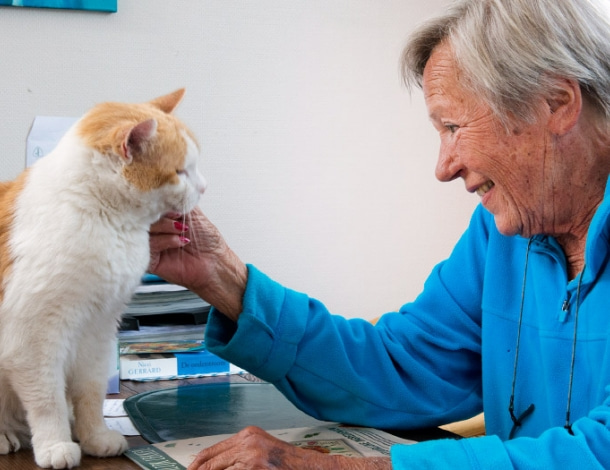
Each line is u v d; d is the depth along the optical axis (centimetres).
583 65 80
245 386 122
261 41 164
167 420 99
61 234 85
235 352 95
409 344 103
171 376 130
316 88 169
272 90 166
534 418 92
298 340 96
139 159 91
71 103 152
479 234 105
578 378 86
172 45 157
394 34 174
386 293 180
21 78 148
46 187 88
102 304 89
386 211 178
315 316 98
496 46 81
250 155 166
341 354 97
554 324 90
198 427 95
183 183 95
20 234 86
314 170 171
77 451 81
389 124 176
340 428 96
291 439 89
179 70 158
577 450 66
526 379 94
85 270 86
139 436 93
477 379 107
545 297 92
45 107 150
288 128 168
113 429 95
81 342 90
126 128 89
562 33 79
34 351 84
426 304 106
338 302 176
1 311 84
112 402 112
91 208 88
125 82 155
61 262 84
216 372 133
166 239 95
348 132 173
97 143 90
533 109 81
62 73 151
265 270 169
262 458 70
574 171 85
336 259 175
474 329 104
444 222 183
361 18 171
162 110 109
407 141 178
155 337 132
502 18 81
